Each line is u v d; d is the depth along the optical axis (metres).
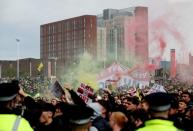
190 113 14.12
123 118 13.34
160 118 8.46
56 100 18.56
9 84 8.98
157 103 8.44
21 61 156.75
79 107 8.91
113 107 15.26
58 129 13.27
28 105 13.70
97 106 15.35
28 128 8.70
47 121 13.64
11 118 8.66
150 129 8.40
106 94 21.28
